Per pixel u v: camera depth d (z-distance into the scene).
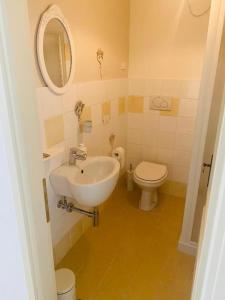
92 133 2.09
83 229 2.16
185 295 1.59
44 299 0.94
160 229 2.24
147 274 1.75
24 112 0.68
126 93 2.65
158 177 2.36
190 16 2.19
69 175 1.57
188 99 2.41
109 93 2.27
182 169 2.69
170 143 2.65
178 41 2.30
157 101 2.56
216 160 0.49
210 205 0.52
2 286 0.94
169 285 1.67
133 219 2.39
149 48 2.45
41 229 0.85
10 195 0.72
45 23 1.36
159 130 2.66
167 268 1.80
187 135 2.53
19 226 0.75
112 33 2.14
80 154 1.69
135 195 2.81
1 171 0.70
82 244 2.05
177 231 2.22
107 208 2.57
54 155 1.56
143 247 2.02
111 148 2.51
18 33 0.62
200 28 2.18
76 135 1.85
